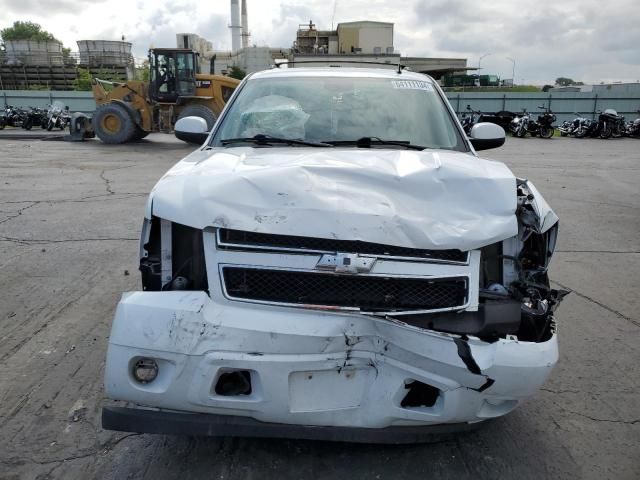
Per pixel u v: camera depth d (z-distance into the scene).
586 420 3.11
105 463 2.67
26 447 2.77
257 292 2.35
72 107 38.06
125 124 19.19
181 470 2.62
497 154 18.06
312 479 2.58
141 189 9.95
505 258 2.65
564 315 4.57
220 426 2.33
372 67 4.69
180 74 18.75
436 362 2.27
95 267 5.48
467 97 36.94
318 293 2.35
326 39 55.28
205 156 3.22
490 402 2.40
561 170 13.84
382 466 2.68
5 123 28.09
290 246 2.36
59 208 8.20
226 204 2.44
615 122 26.62
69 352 3.74
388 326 2.26
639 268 5.84
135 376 2.31
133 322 2.29
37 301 4.61
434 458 2.75
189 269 2.58
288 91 4.04
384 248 2.38
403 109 3.91
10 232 6.75
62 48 69.25
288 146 3.52
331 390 2.31
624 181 12.00
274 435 2.34
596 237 7.12
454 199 2.54
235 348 2.24
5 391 3.25
